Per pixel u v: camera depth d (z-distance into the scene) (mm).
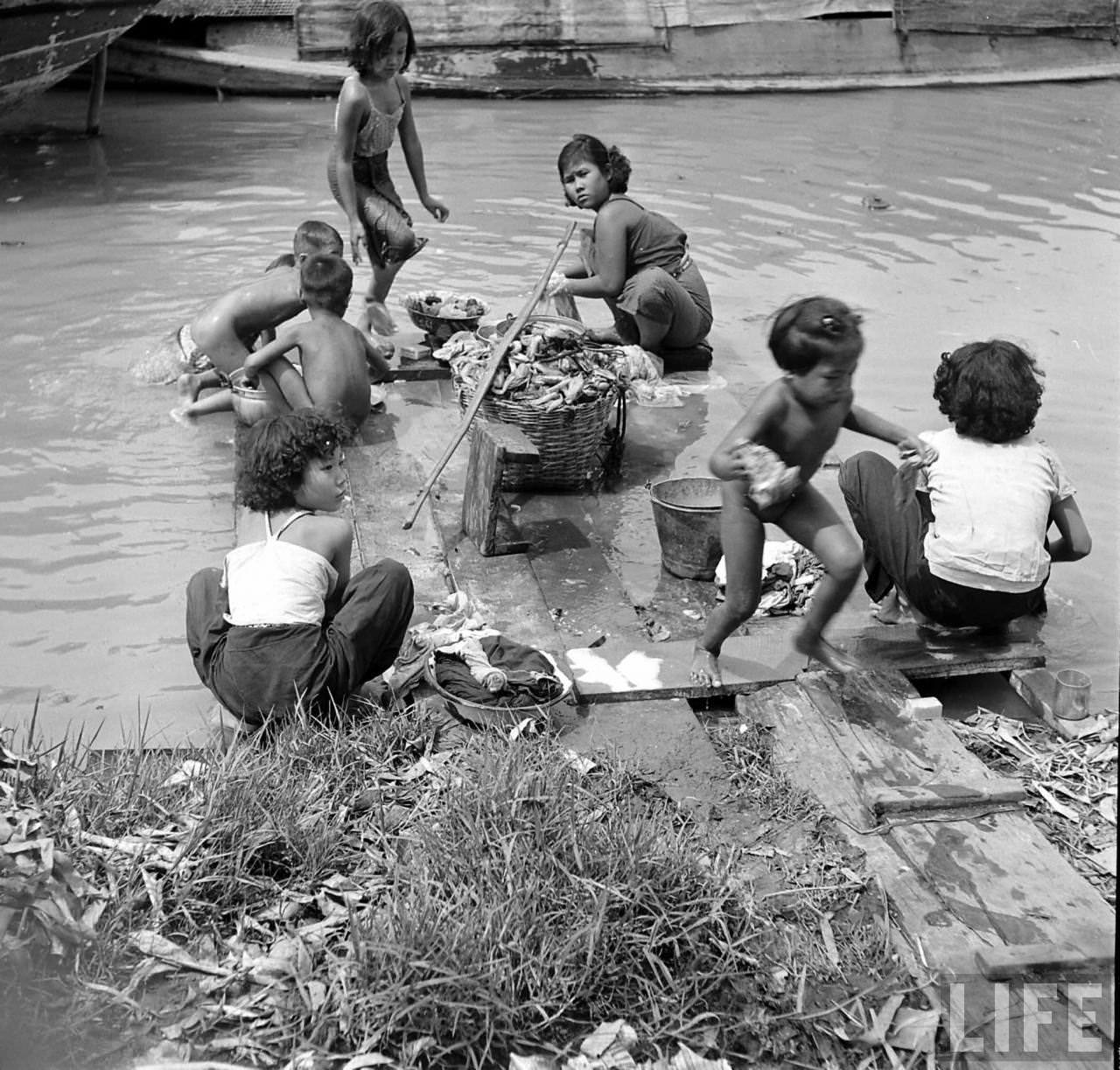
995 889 3484
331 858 3527
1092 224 10125
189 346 7066
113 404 6793
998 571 4348
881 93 15453
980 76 16016
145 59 14633
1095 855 3721
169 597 5121
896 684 4328
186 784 3773
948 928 3344
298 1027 2994
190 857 3455
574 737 4141
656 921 3209
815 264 9047
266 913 3336
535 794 3609
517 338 5996
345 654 4105
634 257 7223
